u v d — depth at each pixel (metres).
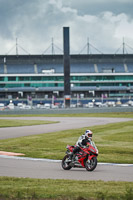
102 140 43.03
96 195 14.80
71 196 14.65
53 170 24.02
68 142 41.62
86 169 23.77
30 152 33.81
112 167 25.69
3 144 40.19
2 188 16.19
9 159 29.77
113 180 20.11
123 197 14.36
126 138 45.12
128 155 31.81
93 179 20.47
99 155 31.62
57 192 15.37
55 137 47.12
